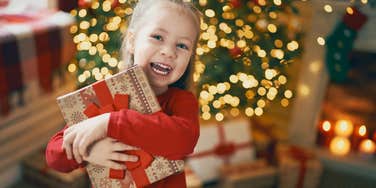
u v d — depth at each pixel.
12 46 1.58
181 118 0.65
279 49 1.58
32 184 2.00
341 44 2.04
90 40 1.54
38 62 1.74
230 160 2.13
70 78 2.06
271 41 1.60
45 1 1.97
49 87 1.88
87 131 0.62
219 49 1.62
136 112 0.63
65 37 1.86
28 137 1.97
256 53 1.61
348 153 2.46
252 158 2.18
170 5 0.66
